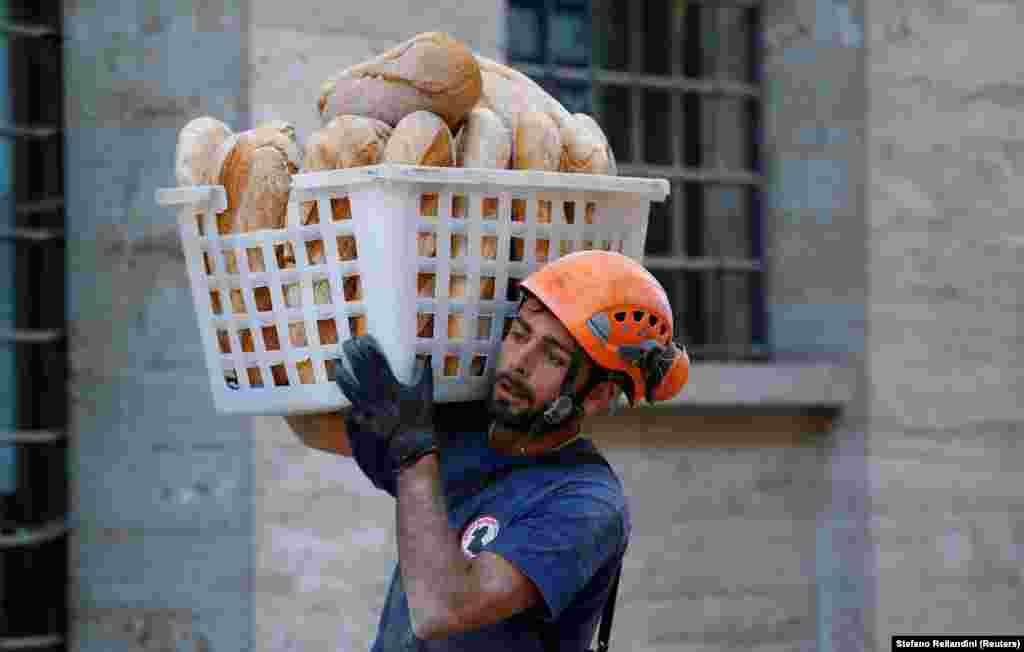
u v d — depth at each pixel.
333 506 14.30
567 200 7.71
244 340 7.80
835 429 17.64
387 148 7.32
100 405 13.84
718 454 17.23
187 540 13.87
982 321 17.95
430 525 7.12
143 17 13.92
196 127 7.91
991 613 17.92
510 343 7.47
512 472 7.73
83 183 13.88
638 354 7.43
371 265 7.16
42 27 13.98
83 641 13.87
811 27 17.89
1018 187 18.16
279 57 14.18
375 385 7.18
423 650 7.71
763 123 18.22
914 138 17.69
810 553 17.75
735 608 17.28
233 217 7.55
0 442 13.88
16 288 14.16
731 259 18.09
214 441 13.93
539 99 8.11
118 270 13.86
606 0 17.58
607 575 7.72
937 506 17.66
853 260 17.52
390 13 14.68
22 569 13.93
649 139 17.80
